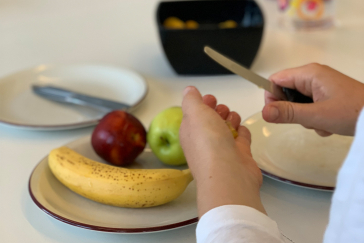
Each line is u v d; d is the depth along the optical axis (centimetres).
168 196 48
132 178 48
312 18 122
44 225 48
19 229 47
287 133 62
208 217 31
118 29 132
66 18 145
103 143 57
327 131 50
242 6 103
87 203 50
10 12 153
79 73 95
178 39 86
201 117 40
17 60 108
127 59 106
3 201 52
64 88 91
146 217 47
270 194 52
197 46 88
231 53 89
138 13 148
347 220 25
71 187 51
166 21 100
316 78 51
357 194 25
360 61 97
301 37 117
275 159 56
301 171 53
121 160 58
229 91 85
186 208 49
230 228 30
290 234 45
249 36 87
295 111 46
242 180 35
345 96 48
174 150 57
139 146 59
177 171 49
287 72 54
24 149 65
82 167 51
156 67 100
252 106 77
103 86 91
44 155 63
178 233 46
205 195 34
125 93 87
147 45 117
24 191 54
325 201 50
